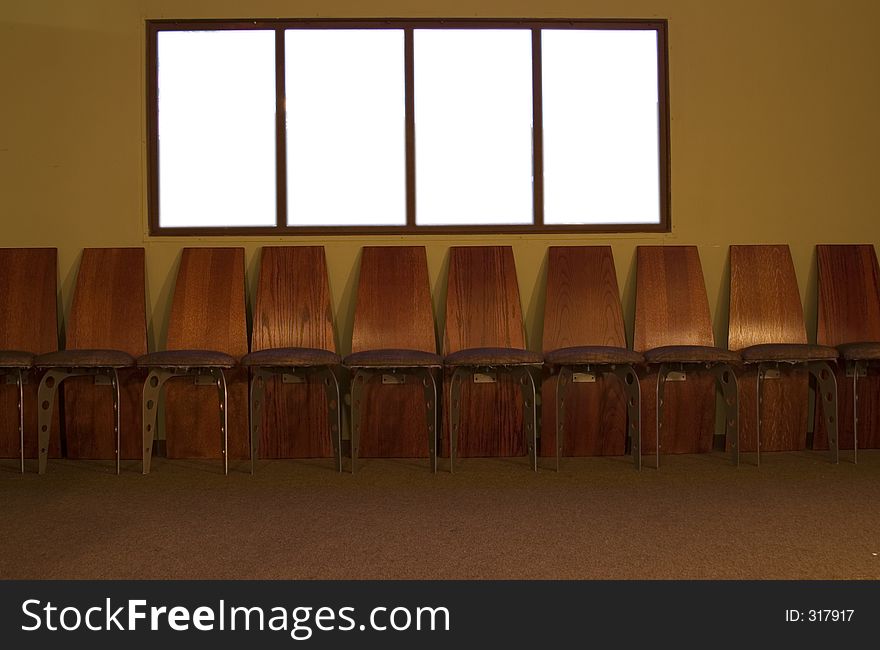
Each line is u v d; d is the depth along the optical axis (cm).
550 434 393
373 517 289
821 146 422
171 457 392
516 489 330
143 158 414
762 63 420
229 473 362
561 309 400
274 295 397
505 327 396
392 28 418
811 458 385
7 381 381
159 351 371
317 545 257
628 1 418
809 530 270
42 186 412
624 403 395
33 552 251
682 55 420
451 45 420
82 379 393
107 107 413
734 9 419
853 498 312
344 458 394
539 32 418
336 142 420
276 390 393
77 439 392
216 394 393
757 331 401
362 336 393
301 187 419
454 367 366
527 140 422
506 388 394
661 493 321
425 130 421
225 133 418
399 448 394
